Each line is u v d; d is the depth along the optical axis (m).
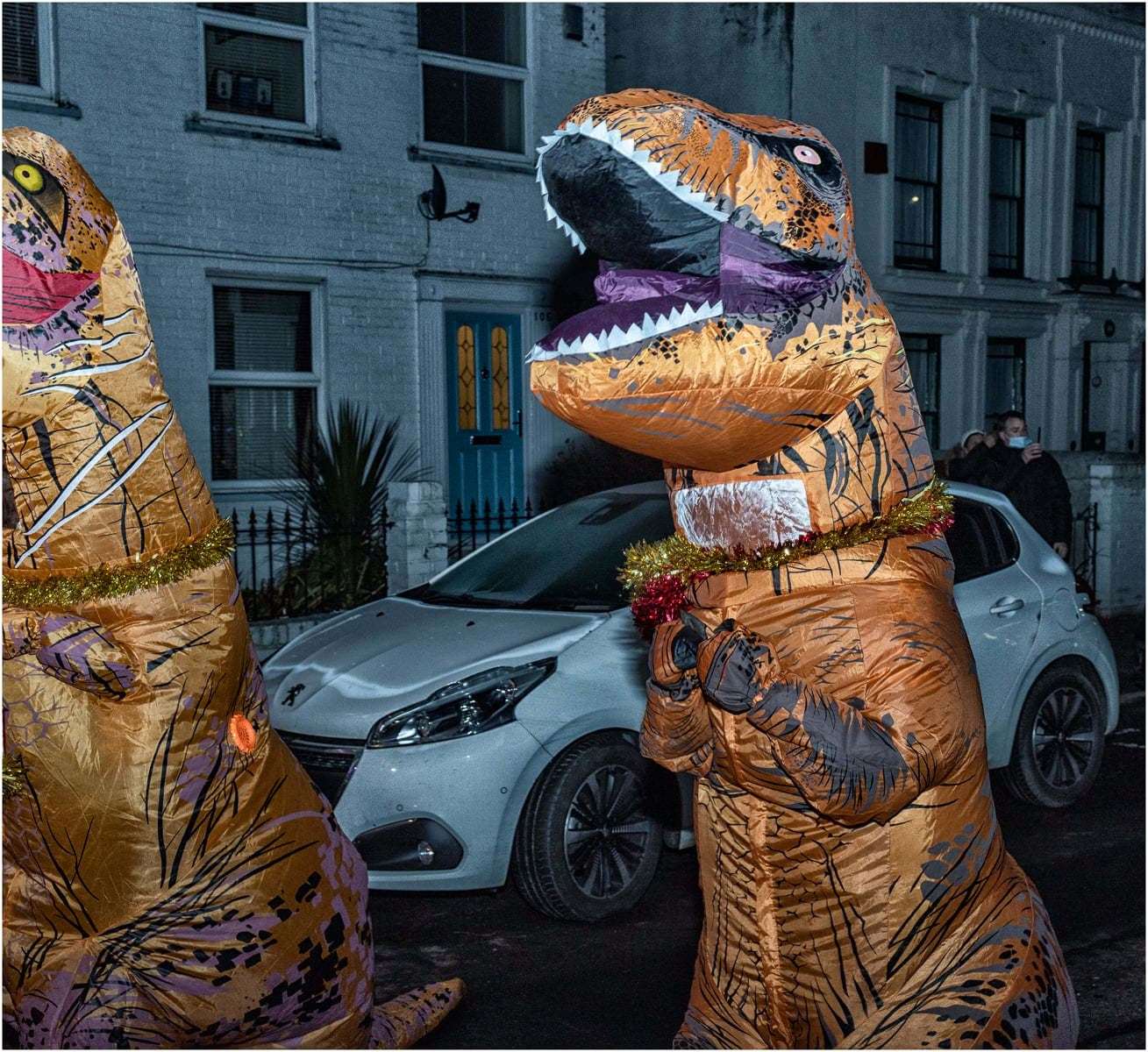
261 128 11.24
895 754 2.21
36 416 2.51
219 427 11.32
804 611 2.34
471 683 4.95
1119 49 17.58
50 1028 2.78
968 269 15.95
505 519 13.05
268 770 2.82
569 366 2.23
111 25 10.39
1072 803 6.79
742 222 2.24
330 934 2.88
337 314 11.80
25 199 2.46
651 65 15.02
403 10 11.98
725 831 2.46
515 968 4.78
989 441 10.55
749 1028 2.47
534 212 13.02
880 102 14.82
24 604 2.60
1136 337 17.72
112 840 2.65
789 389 2.26
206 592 2.70
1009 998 2.30
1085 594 6.80
